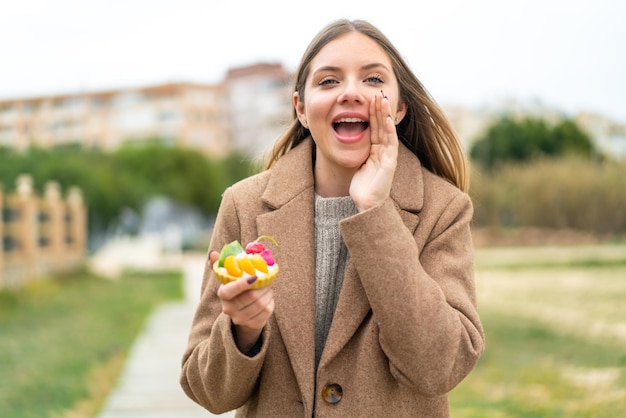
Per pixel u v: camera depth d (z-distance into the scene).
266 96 72.62
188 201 45.06
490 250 19.30
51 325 9.98
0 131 74.12
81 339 8.73
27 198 14.91
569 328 7.95
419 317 1.58
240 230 1.92
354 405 1.70
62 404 5.45
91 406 5.44
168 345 8.32
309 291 1.79
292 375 1.75
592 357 6.49
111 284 17.39
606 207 20.44
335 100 1.79
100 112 73.75
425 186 1.90
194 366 1.80
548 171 21.48
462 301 1.70
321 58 1.83
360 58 1.81
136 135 73.12
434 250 1.80
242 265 1.57
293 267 1.81
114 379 6.42
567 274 13.25
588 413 4.71
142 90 73.31
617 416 4.63
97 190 30.42
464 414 4.88
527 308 9.55
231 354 1.62
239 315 1.56
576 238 20.58
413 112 2.07
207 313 1.89
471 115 41.12
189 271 22.36
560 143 33.12
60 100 74.00
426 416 1.74
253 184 1.97
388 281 1.60
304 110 1.99
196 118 73.31
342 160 1.79
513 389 5.54
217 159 51.88
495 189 21.39
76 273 18.86
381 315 1.60
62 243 18.31
